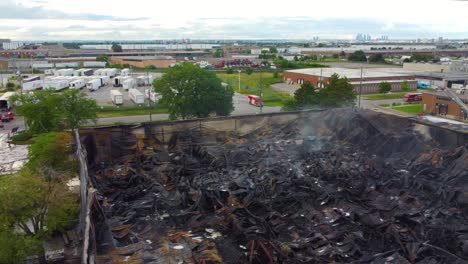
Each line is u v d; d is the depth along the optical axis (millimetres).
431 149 21922
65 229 21219
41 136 27312
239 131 26984
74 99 37719
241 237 13594
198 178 19031
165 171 20156
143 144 24141
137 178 18828
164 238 13438
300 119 27859
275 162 21203
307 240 13242
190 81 41844
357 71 88812
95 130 23328
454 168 19281
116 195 17172
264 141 25188
